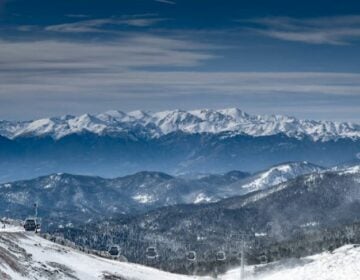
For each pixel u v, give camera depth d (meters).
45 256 107.62
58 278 96.06
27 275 87.81
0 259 84.75
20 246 105.94
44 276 92.88
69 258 117.31
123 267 137.12
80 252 135.62
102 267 121.56
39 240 126.62
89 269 114.69
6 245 98.62
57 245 128.62
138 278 126.94
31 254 102.38
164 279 141.25
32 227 154.75
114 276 116.81
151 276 137.75
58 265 104.00
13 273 83.56
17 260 92.00
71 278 100.44
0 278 77.00
